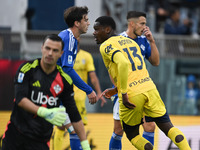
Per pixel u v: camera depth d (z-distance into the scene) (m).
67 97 13.43
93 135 26.89
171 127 16.23
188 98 29.58
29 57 28.39
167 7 38.62
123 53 16.31
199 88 29.77
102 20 17.17
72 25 17.55
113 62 16.16
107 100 28.16
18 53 28.33
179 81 29.64
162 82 29.56
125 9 37.81
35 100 12.86
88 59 24.66
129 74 16.20
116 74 16.44
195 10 44.44
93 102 17.47
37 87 12.89
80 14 17.45
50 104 13.03
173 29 36.22
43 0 36.75
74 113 13.59
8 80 27.70
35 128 13.02
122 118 16.73
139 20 19.17
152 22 35.66
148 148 16.36
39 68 13.04
